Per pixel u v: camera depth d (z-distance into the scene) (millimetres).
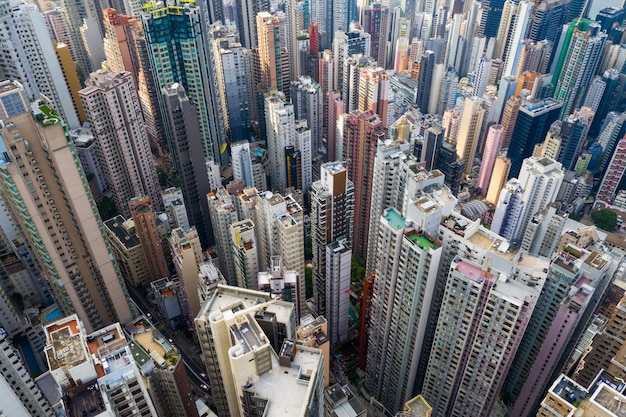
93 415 104688
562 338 187000
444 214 183875
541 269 165250
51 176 185000
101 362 115188
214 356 151250
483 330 166625
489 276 159375
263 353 110938
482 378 180625
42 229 189750
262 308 134875
